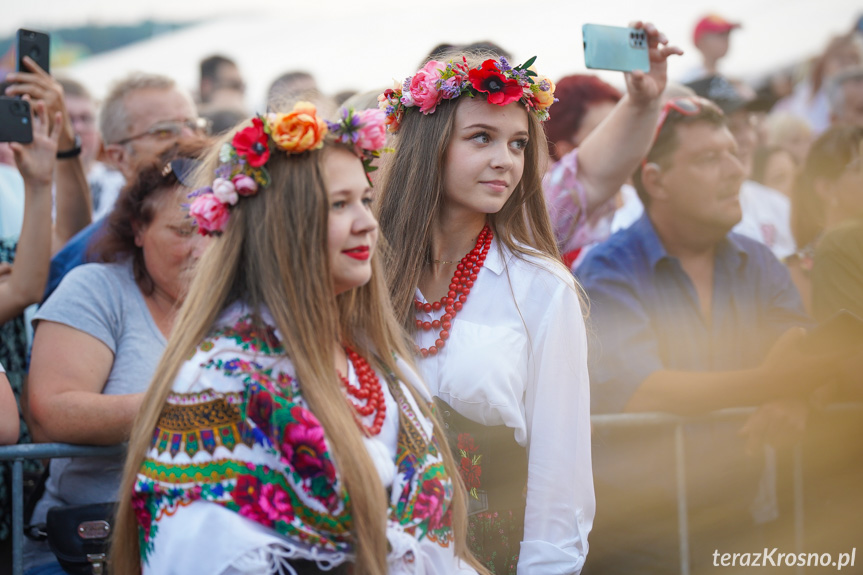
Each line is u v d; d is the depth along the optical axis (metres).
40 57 3.78
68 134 4.32
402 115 2.83
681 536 3.64
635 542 3.65
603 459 3.66
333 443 1.96
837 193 4.97
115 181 5.76
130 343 3.21
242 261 2.11
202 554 1.90
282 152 2.09
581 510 2.63
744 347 3.97
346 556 2.00
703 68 6.93
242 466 1.95
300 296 2.04
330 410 1.99
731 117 5.84
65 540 2.94
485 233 2.78
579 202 4.00
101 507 2.97
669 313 3.86
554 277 2.66
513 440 2.64
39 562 3.24
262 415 1.95
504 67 2.62
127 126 4.41
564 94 4.81
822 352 3.56
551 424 2.60
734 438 3.81
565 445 2.60
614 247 3.94
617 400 3.72
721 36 6.84
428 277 2.81
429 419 2.31
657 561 3.63
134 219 3.29
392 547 2.02
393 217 2.79
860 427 3.92
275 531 1.95
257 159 2.07
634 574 3.64
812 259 4.84
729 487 3.78
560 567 2.53
